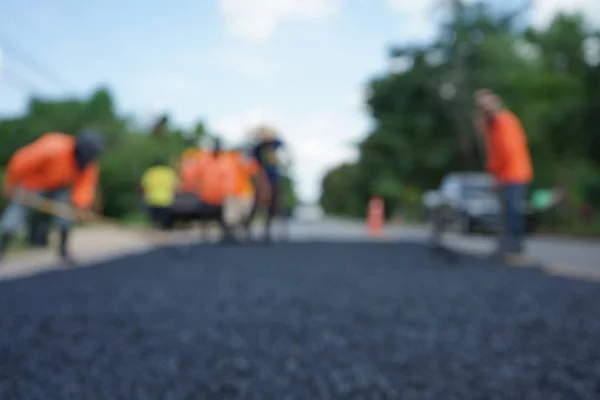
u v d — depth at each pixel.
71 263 6.05
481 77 30.34
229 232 9.63
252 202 9.68
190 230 14.35
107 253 7.63
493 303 3.62
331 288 4.28
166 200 9.83
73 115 32.84
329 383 2.01
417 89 33.09
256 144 9.53
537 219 13.51
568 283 4.59
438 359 2.32
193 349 2.45
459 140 32.88
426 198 17.19
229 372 2.13
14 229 5.89
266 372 2.13
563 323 3.00
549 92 27.09
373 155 35.50
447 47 31.66
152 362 2.25
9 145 31.38
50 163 5.81
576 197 18.08
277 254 7.44
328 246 9.08
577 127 22.91
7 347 2.46
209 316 3.16
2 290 4.12
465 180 14.70
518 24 32.22
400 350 2.46
